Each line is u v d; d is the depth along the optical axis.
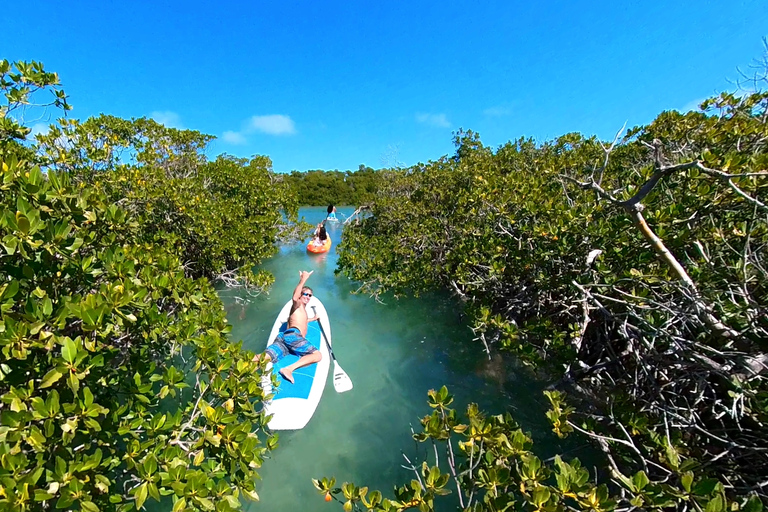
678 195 3.74
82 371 1.96
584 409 3.74
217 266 7.91
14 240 1.90
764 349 2.33
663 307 2.61
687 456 2.54
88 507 1.80
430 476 2.15
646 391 3.31
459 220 7.47
